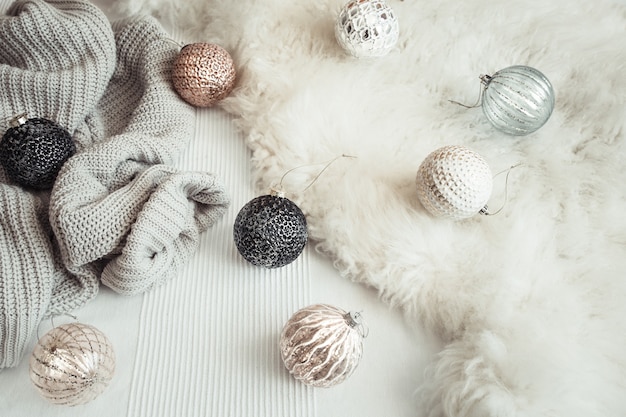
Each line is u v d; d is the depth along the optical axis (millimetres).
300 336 715
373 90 894
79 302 786
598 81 882
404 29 933
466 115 893
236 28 941
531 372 715
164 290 809
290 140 854
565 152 862
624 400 721
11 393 739
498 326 750
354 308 810
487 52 921
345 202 822
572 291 774
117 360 764
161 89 899
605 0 955
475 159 785
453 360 750
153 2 969
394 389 764
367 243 804
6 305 733
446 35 928
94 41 869
